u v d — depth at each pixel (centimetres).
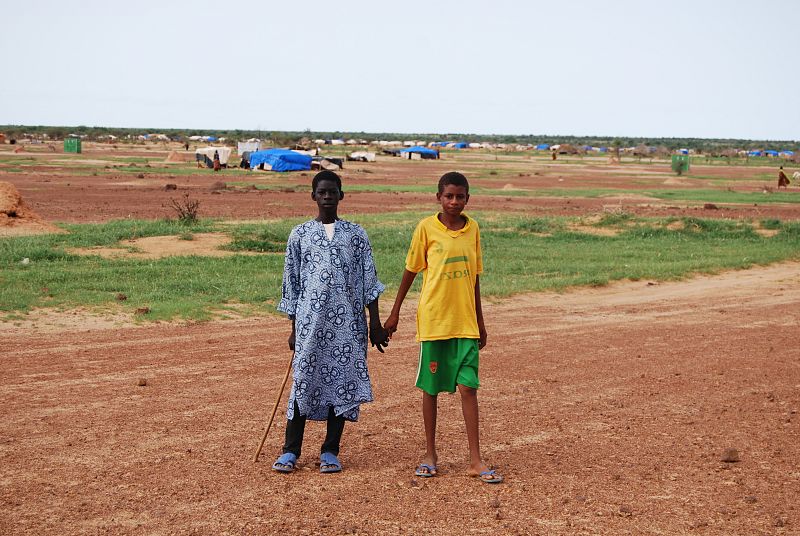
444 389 556
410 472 561
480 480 545
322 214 552
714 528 474
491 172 7431
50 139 16662
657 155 15838
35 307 1167
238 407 721
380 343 566
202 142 16900
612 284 1653
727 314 1312
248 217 2808
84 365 865
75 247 1803
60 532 446
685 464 589
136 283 1402
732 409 751
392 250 1992
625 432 670
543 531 464
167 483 525
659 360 963
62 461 564
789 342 1086
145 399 739
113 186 4453
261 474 547
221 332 1073
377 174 6712
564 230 2542
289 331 1095
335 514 480
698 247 2277
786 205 3975
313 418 556
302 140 15888
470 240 548
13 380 795
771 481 556
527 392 802
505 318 1252
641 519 484
